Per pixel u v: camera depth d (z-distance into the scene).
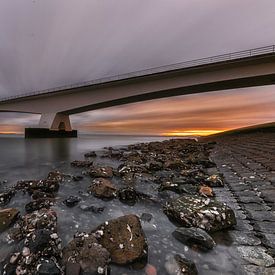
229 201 5.33
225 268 2.84
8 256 2.93
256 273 2.72
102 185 6.24
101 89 42.19
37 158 16.50
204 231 3.67
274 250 3.18
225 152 16.69
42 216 4.01
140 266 2.88
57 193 6.36
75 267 2.66
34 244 3.02
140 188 6.96
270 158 10.64
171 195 6.00
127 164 10.01
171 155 15.48
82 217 4.64
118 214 4.83
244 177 7.67
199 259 3.04
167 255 3.13
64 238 3.67
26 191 6.38
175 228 4.05
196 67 33.50
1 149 24.44
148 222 4.34
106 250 2.94
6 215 4.16
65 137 52.94
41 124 47.50
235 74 31.88
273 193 5.56
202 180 7.40
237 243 3.42
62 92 44.62
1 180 8.59
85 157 16.97
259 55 29.44
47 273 2.56
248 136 30.20
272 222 4.06
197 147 21.05
